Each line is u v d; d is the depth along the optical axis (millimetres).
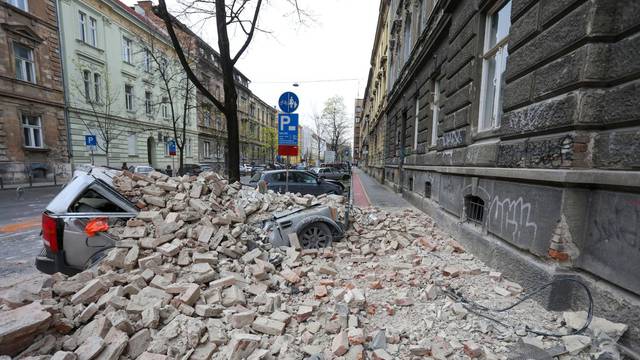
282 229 4727
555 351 2248
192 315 2654
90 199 3693
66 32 20141
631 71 2387
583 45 2662
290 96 7805
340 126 48375
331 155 32094
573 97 2717
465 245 5012
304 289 3426
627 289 2297
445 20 6566
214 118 38531
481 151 4625
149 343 2301
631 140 2303
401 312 2920
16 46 17734
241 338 2258
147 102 27219
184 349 2246
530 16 3406
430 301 3119
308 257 4316
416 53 10250
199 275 3223
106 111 22250
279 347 2367
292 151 7812
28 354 2031
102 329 2240
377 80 26094
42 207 10664
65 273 3377
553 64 3016
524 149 3443
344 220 5664
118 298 2645
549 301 2818
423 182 8797
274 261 4039
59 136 20016
